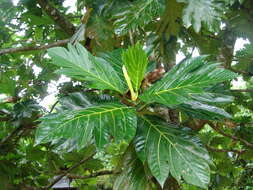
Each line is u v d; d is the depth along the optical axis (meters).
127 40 2.16
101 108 0.96
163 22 1.82
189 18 1.38
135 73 1.03
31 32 2.64
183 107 1.12
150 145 1.02
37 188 2.65
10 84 2.17
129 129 0.91
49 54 1.05
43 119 0.92
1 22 2.28
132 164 1.15
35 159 2.63
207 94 1.11
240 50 2.17
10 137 2.28
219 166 2.97
